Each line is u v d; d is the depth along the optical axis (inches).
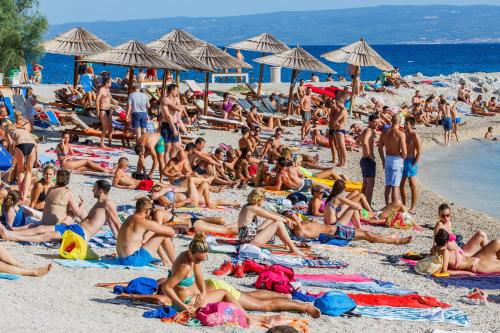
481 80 4124.0
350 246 1048.8
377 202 1481.3
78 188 1219.2
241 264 831.7
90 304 665.0
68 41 2108.8
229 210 1185.4
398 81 3651.6
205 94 2202.3
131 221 817.5
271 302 708.0
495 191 1863.9
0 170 1093.8
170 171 1289.4
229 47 2637.8
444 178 2027.6
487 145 2741.1
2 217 896.3
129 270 792.9
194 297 671.1
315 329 676.7
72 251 814.5
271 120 2283.5
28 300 648.4
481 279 914.7
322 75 6033.5
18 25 2920.8
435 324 730.2
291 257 920.3
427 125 2952.8
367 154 1343.5
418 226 1230.9
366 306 765.3
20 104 1721.2
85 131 1688.0
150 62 1774.1
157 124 1673.2
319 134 2066.9
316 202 1208.2
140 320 630.5
